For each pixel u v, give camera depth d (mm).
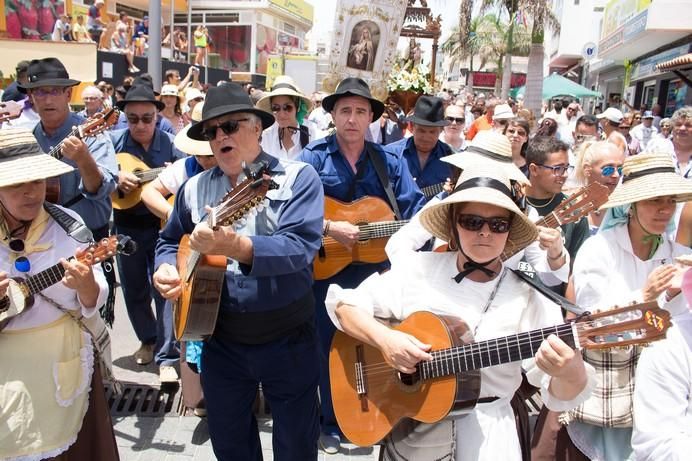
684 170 6168
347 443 3703
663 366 1937
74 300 2537
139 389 4246
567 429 2621
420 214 2199
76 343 2574
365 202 3848
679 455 1827
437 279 2178
